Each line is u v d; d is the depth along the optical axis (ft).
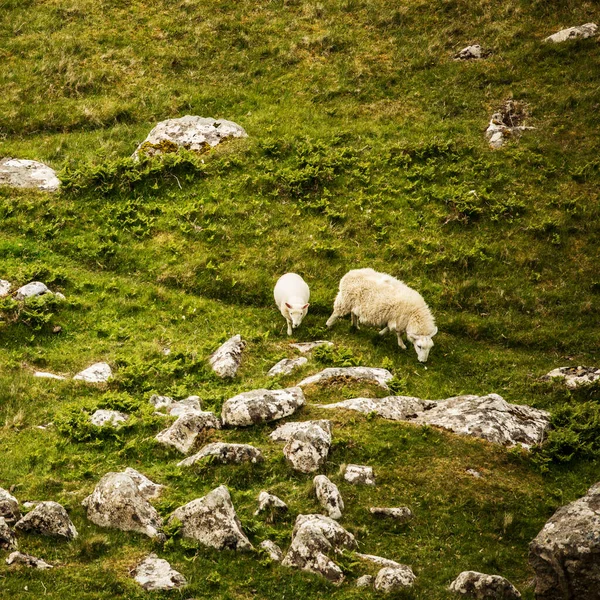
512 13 377.30
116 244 263.90
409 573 126.21
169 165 294.87
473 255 257.96
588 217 271.90
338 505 141.90
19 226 268.41
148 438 165.37
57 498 145.28
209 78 359.25
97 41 377.91
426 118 325.01
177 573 124.16
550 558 117.80
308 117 329.72
